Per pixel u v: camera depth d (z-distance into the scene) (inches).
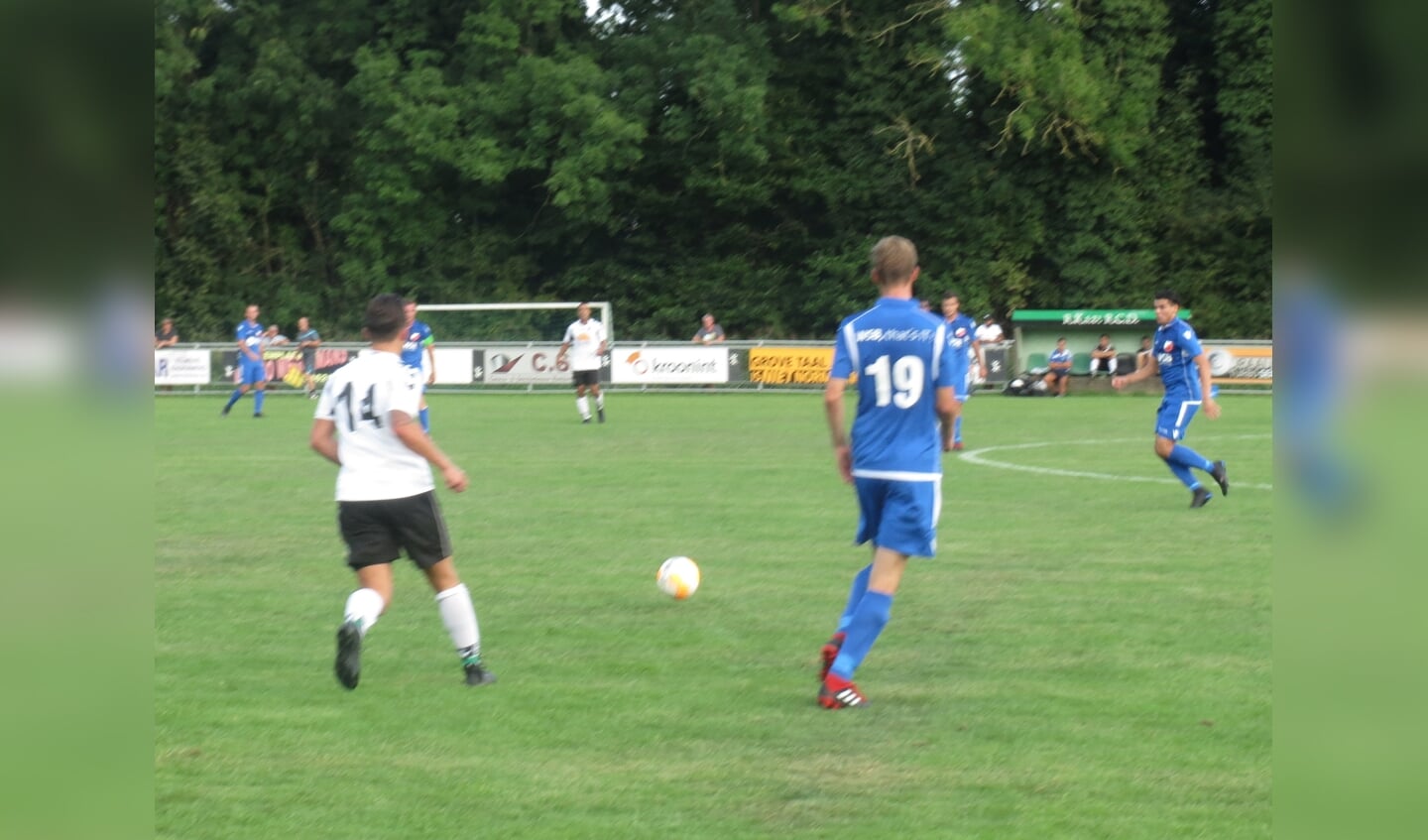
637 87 1980.8
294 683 304.2
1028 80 1878.7
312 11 2042.3
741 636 350.9
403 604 394.3
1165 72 2059.5
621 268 2094.0
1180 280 2018.9
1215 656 323.3
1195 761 245.1
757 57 2015.3
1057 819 216.8
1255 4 1910.7
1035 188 2026.3
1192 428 1058.7
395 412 293.0
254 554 481.4
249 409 1352.1
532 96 1948.8
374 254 2068.2
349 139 2089.1
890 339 289.7
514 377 1632.6
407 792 231.8
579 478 712.4
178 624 366.6
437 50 2082.9
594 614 378.3
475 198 2086.6
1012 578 424.2
